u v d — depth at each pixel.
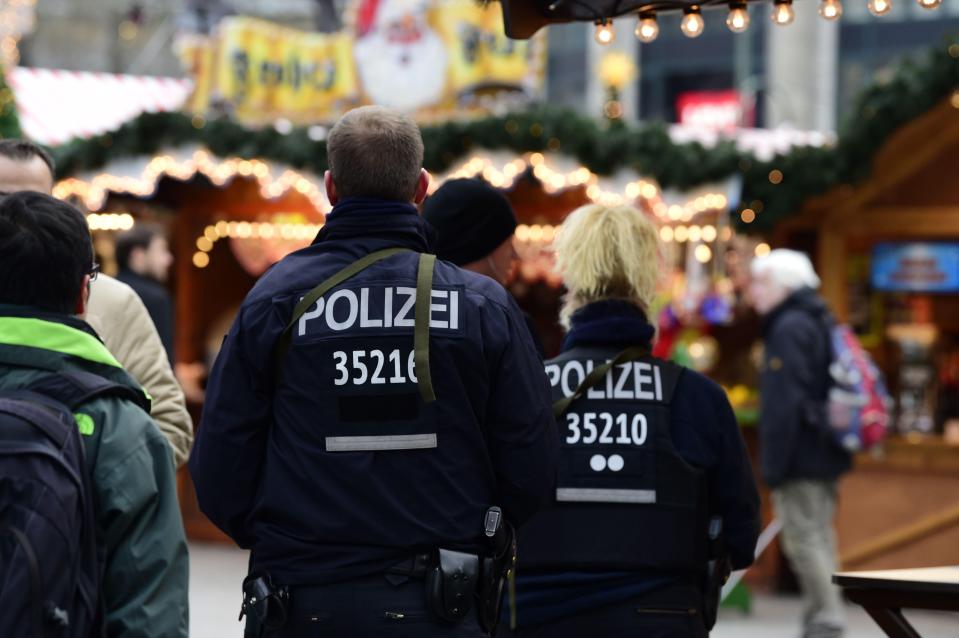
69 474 3.17
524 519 3.85
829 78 34.62
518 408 3.76
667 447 4.60
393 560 3.63
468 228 5.34
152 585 3.28
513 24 5.06
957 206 11.91
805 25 34.31
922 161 11.99
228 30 13.66
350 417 3.68
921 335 13.38
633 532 4.55
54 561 3.11
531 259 14.84
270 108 13.55
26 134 14.38
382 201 3.88
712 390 4.68
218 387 3.79
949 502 11.62
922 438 12.02
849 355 9.82
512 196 14.93
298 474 3.68
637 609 4.54
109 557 3.27
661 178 11.69
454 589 3.61
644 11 5.05
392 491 3.65
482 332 3.75
